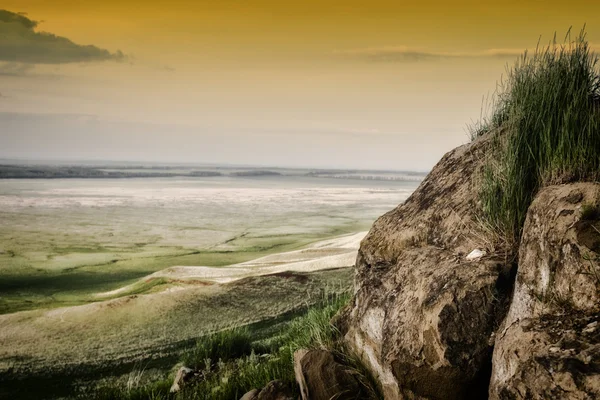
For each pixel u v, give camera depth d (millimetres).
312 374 3273
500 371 2041
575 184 2371
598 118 2596
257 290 13094
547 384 1751
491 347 2334
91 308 13172
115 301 13453
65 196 85188
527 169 2842
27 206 68438
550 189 2477
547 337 1920
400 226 3883
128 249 38031
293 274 14445
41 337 11445
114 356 10016
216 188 119875
